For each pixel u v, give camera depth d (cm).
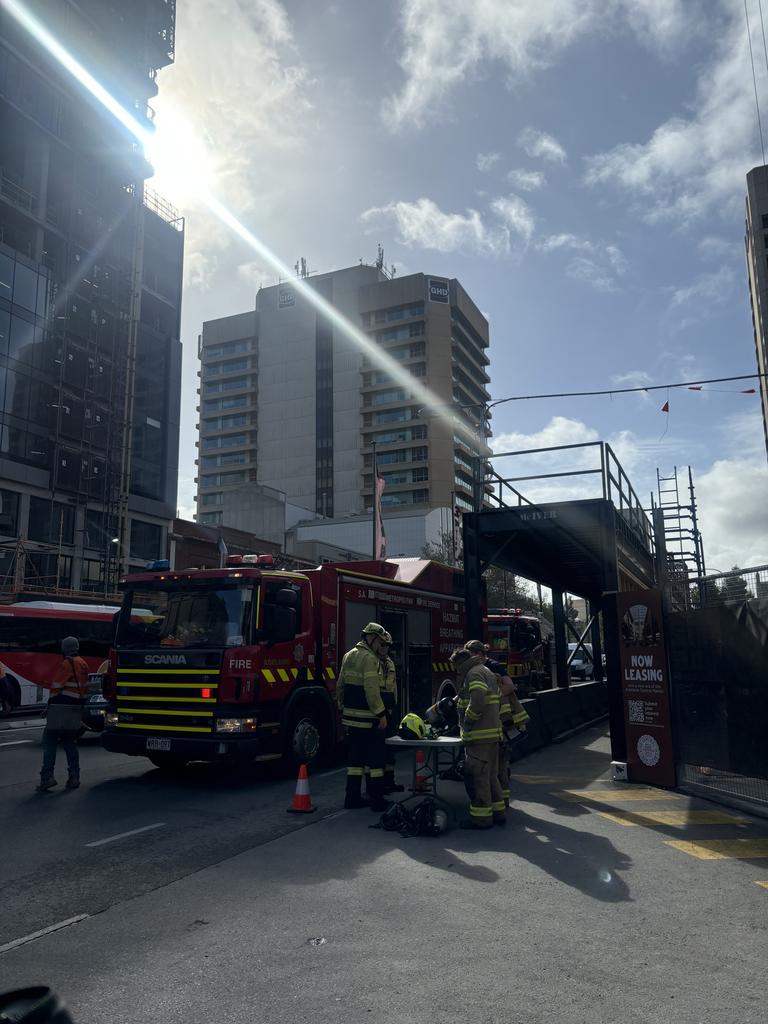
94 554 4334
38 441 4112
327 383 10781
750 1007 347
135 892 525
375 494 3494
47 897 516
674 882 541
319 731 1060
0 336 3938
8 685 2050
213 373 11612
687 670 892
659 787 921
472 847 640
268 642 953
